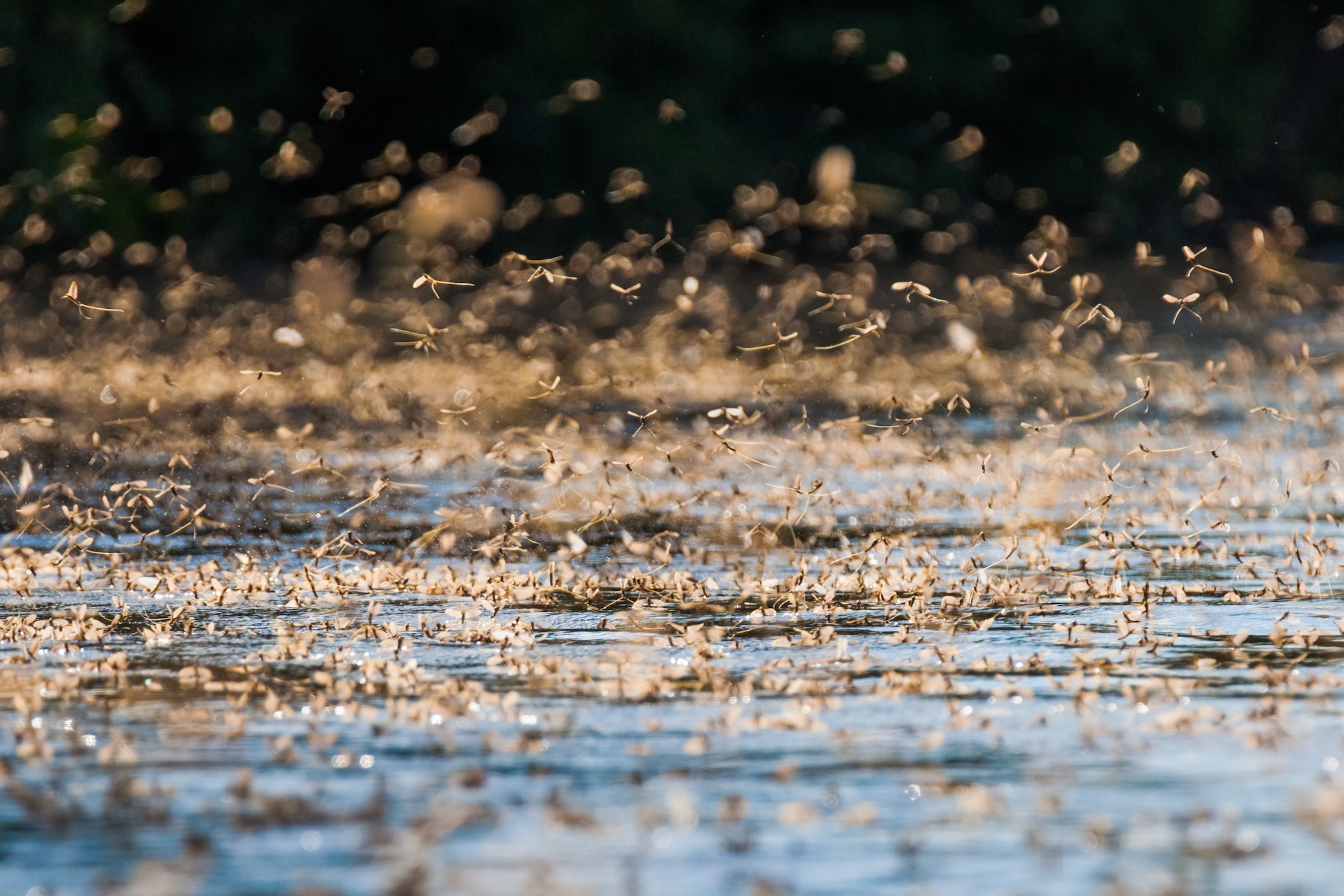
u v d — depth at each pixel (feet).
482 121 110.83
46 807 26.45
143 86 205.05
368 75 234.38
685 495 66.28
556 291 184.34
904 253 263.49
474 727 31.35
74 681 35.32
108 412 94.79
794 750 29.71
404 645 39.09
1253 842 24.62
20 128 197.26
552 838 24.86
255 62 224.53
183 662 37.45
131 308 121.08
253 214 225.56
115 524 54.95
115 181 198.90
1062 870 23.53
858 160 257.75
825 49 252.62
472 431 89.51
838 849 24.39
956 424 96.73
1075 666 36.58
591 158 238.07
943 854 24.17
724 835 25.02
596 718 31.99
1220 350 151.23
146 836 25.05
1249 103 291.58
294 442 84.12
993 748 29.76
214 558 52.42
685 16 243.81
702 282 193.77
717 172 241.96
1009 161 279.69
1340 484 70.49
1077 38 268.21
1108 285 222.48
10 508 63.62
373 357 125.18
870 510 63.46
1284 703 32.71
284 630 40.93
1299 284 210.38
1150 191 287.07
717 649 38.60
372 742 30.27
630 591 46.91
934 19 263.70
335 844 24.59
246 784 27.22
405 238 150.10
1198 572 49.83
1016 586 45.93
